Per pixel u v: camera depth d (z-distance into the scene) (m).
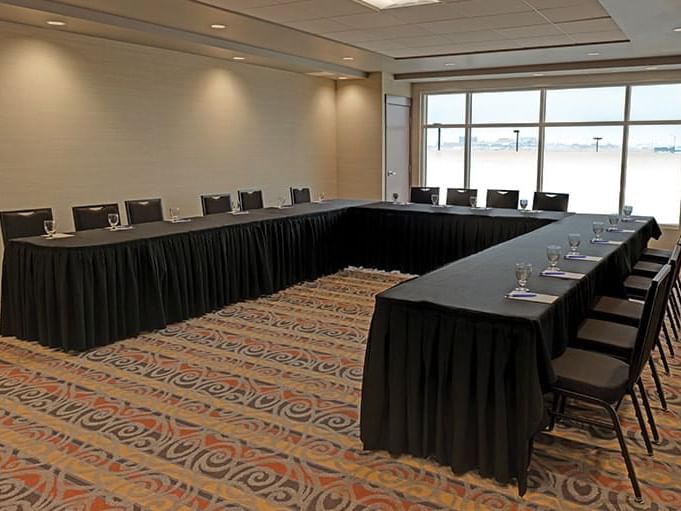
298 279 6.62
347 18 5.79
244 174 8.45
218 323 5.13
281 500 2.55
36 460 2.90
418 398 2.76
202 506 2.51
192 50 7.13
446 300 2.73
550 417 2.92
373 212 7.12
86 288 4.38
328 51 7.69
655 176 9.13
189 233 5.17
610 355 3.10
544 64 8.72
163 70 7.10
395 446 2.84
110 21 5.62
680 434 3.12
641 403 3.48
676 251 3.46
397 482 2.67
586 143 9.55
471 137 10.45
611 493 2.58
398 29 6.29
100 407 3.49
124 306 4.67
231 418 3.34
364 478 2.71
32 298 4.53
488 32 6.45
